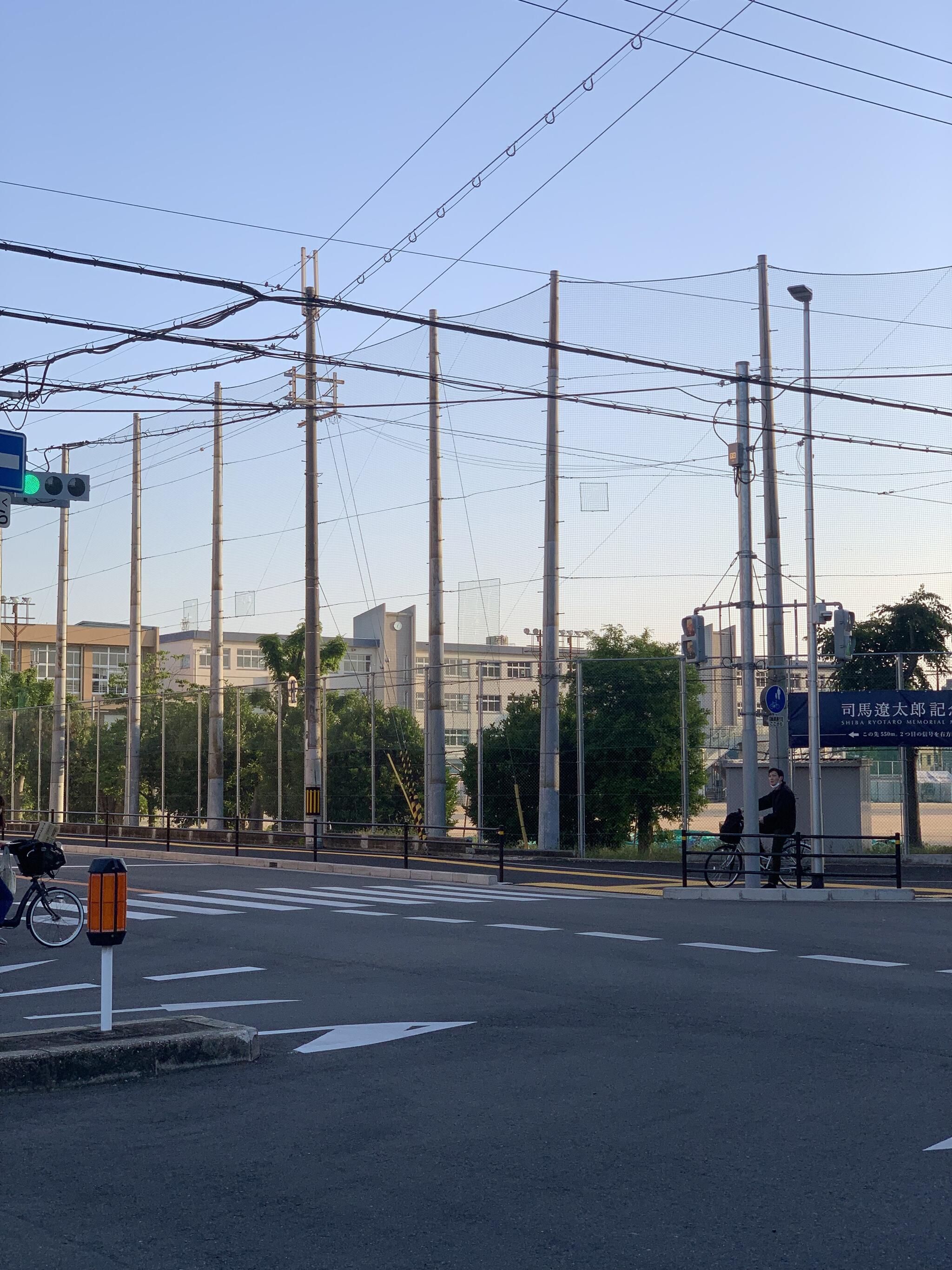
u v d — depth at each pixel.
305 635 35.59
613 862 29.77
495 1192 5.79
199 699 43.09
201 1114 7.21
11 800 53.59
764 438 29.12
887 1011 10.52
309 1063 8.59
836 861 28.53
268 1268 4.90
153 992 11.90
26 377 18.14
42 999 11.57
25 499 14.43
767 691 23.14
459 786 37.97
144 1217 5.50
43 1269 4.89
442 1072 8.28
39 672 100.38
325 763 38.06
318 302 15.97
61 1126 6.96
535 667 34.50
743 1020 10.12
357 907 19.94
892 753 30.84
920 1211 5.49
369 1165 6.22
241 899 21.41
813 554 25.09
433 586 33.66
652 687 32.16
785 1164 6.21
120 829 44.53
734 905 20.19
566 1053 8.88
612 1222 5.39
